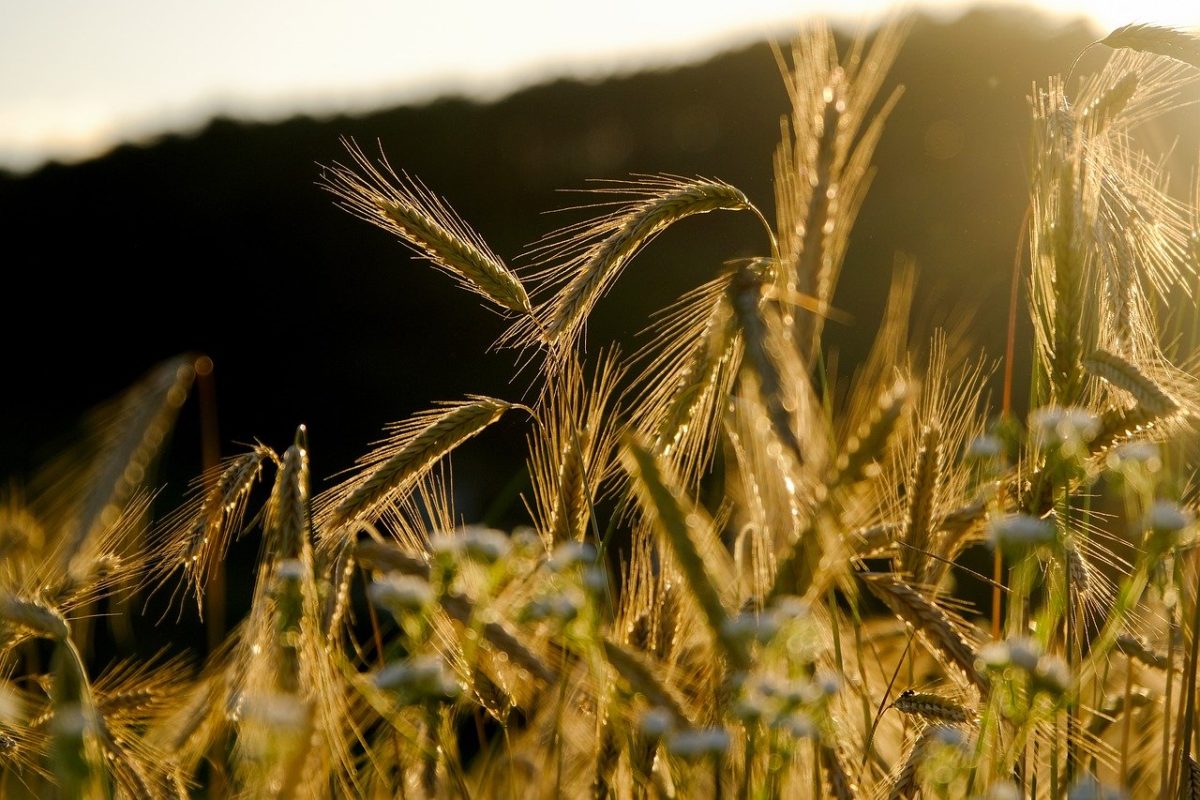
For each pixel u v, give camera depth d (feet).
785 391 7.64
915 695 7.84
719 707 7.51
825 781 7.80
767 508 8.09
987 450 7.60
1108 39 10.03
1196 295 9.07
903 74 53.36
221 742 8.11
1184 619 8.18
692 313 9.18
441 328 63.05
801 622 6.56
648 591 9.00
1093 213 8.24
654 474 7.27
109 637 24.11
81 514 6.85
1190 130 10.42
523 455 37.01
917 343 9.27
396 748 8.00
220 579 9.19
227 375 67.10
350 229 69.82
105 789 6.13
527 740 8.47
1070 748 8.21
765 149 66.33
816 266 9.35
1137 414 7.70
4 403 67.51
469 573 8.00
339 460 55.36
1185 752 8.00
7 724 8.20
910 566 8.50
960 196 49.11
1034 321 8.30
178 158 77.00
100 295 74.08
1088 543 8.58
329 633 8.13
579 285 9.09
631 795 7.83
